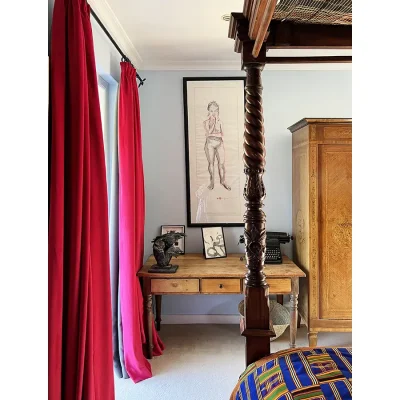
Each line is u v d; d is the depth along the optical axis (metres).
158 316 3.70
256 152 1.95
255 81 1.96
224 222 3.80
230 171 3.78
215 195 3.80
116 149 2.94
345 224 3.20
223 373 2.89
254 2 1.62
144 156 3.81
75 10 1.63
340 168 3.18
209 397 2.57
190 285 3.09
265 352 1.97
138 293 3.08
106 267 1.86
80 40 1.63
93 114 1.81
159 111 3.78
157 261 3.17
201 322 3.86
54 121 1.52
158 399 2.56
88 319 1.64
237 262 3.42
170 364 3.04
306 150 3.24
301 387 1.43
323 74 3.76
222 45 3.24
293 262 3.59
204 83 3.74
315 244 3.21
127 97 2.92
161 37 3.04
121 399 2.55
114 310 2.97
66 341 1.58
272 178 3.80
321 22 1.92
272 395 1.44
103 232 1.85
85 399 1.62
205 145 3.78
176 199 3.82
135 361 2.83
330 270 3.22
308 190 3.21
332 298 3.22
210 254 3.58
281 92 3.77
